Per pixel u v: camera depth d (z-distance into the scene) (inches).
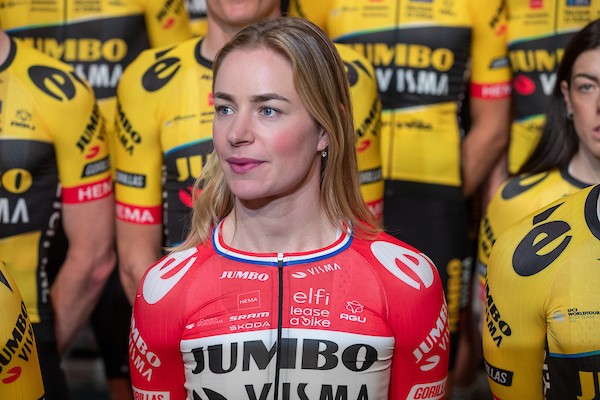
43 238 146.7
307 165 95.1
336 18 178.7
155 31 185.8
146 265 148.4
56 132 145.3
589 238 94.3
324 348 94.0
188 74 144.0
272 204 95.8
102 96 182.5
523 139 183.5
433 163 176.6
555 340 93.8
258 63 92.1
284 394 94.3
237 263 97.3
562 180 136.3
